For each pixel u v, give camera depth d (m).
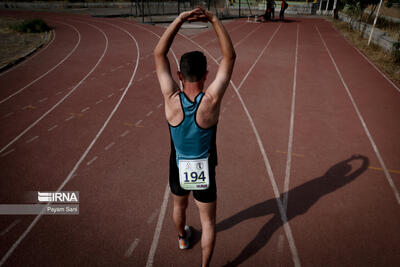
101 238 2.46
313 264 2.21
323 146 3.96
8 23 17.95
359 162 3.57
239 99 5.75
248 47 11.55
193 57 1.32
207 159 1.54
